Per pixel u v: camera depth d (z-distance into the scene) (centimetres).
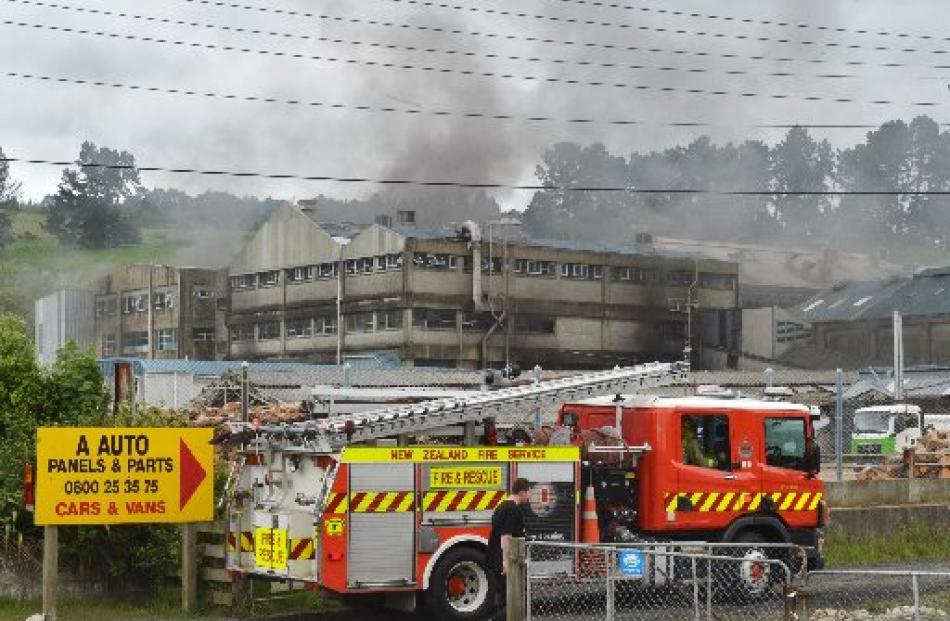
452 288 8875
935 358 9394
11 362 1897
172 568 1819
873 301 9962
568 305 9412
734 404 1856
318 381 5231
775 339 9806
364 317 8944
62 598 1783
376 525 1566
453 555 1608
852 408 5481
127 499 1669
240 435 1653
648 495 1792
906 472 3475
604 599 1769
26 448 1802
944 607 1694
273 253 9619
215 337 10275
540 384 1806
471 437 1736
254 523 1673
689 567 1711
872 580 1692
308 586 1568
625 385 1862
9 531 1758
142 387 5459
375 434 1642
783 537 1861
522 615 1277
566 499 1684
